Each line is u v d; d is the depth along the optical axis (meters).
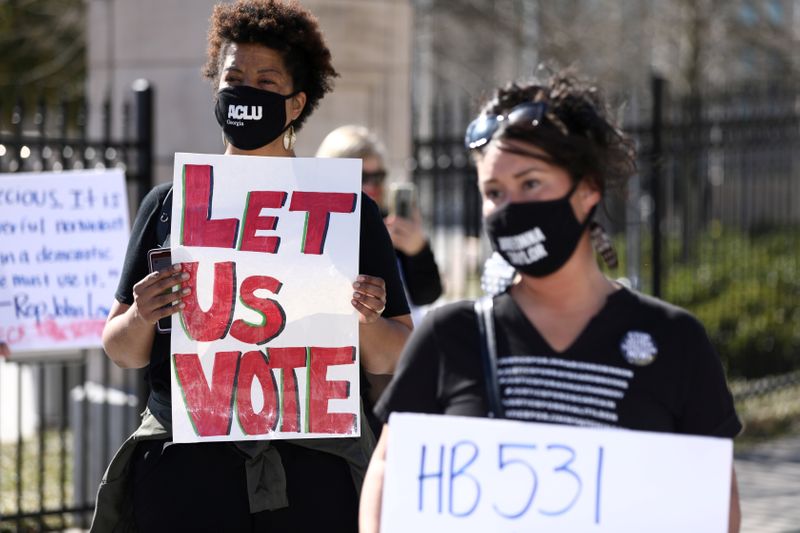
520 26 18.03
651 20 17.25
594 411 2.11
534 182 2.14
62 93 6.64
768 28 16.88
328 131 7.19
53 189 4.89
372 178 4.64
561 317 2.17
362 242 2.99
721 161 9.46
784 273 9.73
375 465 2.32
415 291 4.66
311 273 2.88
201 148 6.91
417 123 7.65
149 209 3.00
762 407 8.48
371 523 2.26
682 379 2.13
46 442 8.04
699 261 9.67
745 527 6.01
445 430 2.15
